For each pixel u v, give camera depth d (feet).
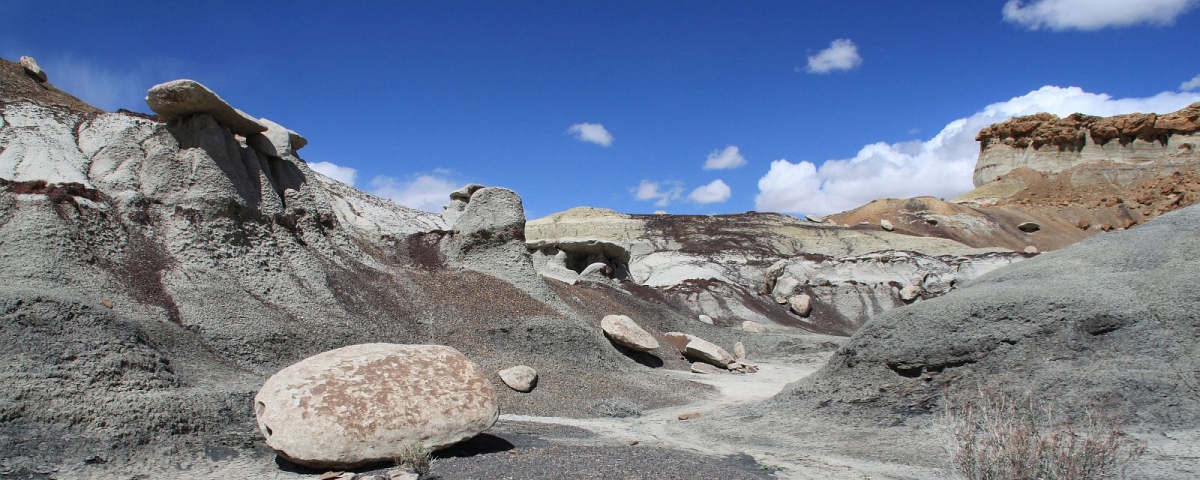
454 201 133.28
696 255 208.23
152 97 62.28
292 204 71.82
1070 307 39.91
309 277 63.16
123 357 36.91
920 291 149.89
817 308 149.07
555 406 52.26
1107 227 295.07
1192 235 44.75
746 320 132.26
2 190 52.60
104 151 63.93
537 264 146.10
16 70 88.07
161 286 52.34
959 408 38.96
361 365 31.37
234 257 59.47
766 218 301.63
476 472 27.94
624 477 27.32
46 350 35.01
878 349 44.47
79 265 48.78
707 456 35.27
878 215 322.55
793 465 33.30
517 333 69.31
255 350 49.62
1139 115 361.30
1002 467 23.20
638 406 55.16
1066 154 373.81
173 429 32.35
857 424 41.11
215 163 62.44
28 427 29.91
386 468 28.53
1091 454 22.99
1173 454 29.45
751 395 62.34
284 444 27.71
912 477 30.40
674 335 88.74
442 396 31.22
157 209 59.47
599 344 74.49
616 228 287.28
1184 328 37.32
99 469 28.35
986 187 370.32
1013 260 162.81
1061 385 37.01
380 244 85.20
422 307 69.00
